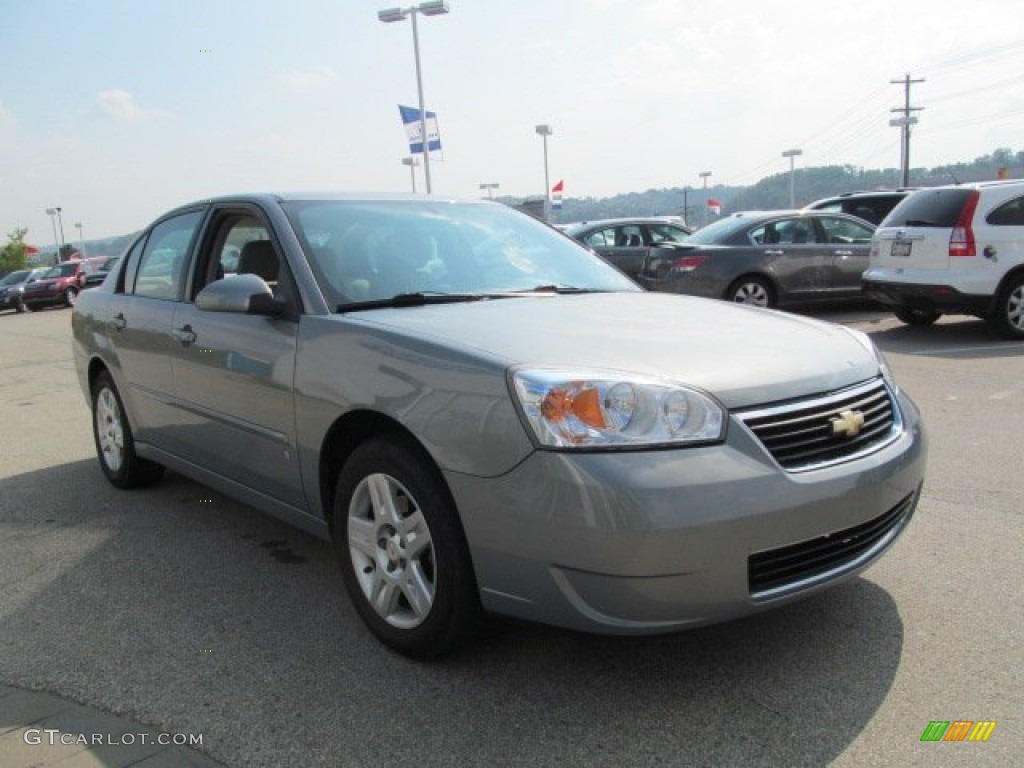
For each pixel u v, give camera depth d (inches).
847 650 114.0
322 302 130.4
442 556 107.0
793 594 100.8
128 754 97.0
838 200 578.2
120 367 186.9
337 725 101.7
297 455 130.3
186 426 163.2
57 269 1159.0
